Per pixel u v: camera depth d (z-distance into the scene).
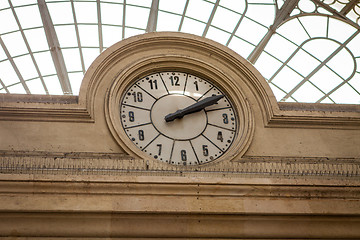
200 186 10.30
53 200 9.90
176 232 10.05
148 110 11.77
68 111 11.49
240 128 11.86
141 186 10.16
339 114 12.45
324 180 10.67
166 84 12.23
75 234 9.84
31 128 11.31
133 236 9.96
